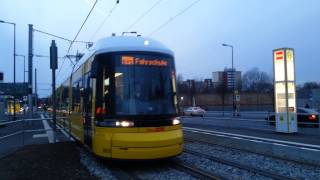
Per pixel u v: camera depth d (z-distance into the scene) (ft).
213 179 34.88
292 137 69.41
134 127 39.27
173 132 40.93
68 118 70.18
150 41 43.39
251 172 38.32
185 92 318.65
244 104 299.58
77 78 57.72
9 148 59.11
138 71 41.29
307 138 66.74
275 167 41.22
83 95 50.80
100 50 42.11
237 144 58.23
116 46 41.73
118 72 40.81
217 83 360.89
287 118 78.38
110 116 39.81
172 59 43.60
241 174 37.60
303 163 43.16
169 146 40.14
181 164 43.09
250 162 44.55
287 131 77.82
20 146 61.31
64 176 36.04
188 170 39.78
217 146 59.77
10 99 219.00
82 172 38.11
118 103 40.04
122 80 40.70
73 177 35.60
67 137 76.13
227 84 312.50
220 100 312.71
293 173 38.09
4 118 153.28
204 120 134.00
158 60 42.32
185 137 74.02
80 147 56.49
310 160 45.32
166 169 40.91
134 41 42.68
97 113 41.37
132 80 40.86
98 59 41.88
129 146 38.78
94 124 42.19
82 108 51.31
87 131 47.24
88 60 47.93
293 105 79.46
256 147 54.29
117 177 37.27
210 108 306.35
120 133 39.11
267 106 280.72
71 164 42.86
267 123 105.40
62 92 87.15
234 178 35.73
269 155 49.08
